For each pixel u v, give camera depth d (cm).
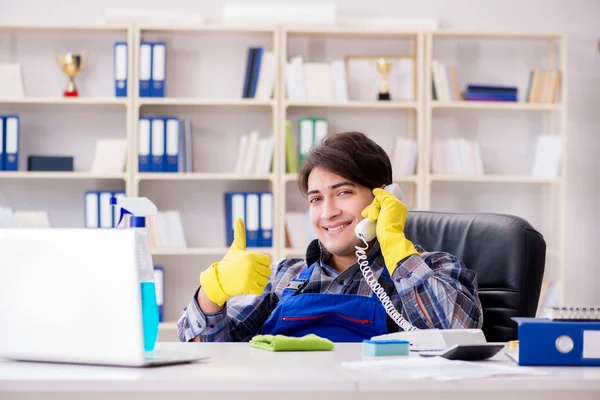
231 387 141
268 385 141
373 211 235
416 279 228
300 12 584
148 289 172
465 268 248
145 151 573
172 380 142
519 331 165
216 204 612
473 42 620
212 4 604
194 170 607
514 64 623
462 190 623
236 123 611
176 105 607
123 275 163
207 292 199
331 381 141
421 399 143
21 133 602
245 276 192
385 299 237
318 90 583
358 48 613
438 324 229
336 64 584
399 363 165
